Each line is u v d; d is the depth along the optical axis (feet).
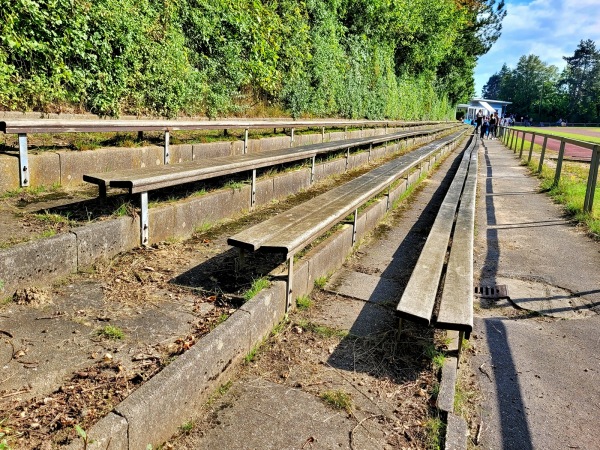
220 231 17.35
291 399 8.95
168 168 16.76
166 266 13.29
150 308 10.80
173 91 29.68
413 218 25.35
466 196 25.90
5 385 7.62
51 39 21.49
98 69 24.20
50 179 17.39
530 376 10.60
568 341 12.35
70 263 11.81
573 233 22.98
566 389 10.14
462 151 71.77
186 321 10.33
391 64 86.79
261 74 40.22
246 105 39.24
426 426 8.38
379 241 20.62
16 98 20.70
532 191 35.04
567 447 8.34
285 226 13.23
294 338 11.25
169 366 7.86
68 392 7.60
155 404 7.14
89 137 22.91
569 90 413.80
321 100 53.67
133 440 6.75
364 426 8.33
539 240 21.76
